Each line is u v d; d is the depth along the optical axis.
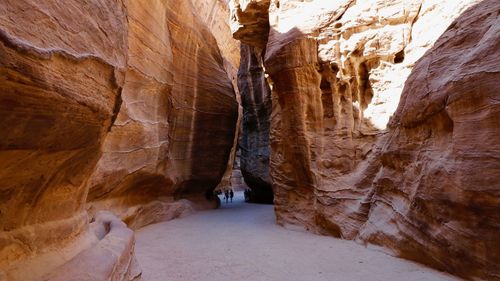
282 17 12.98
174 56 15.03
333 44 11.37
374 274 6.28
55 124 2.86
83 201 4.69
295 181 12.73
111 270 3.72
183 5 15.88
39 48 2.48
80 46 3.20
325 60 11.48
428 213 6.63
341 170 11.12
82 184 4.32
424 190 6.75
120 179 10.35
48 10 2.72
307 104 12.00
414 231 7.01
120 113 9.95
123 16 4.64
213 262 7.37
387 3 10.59
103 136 4.13
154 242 9.61
